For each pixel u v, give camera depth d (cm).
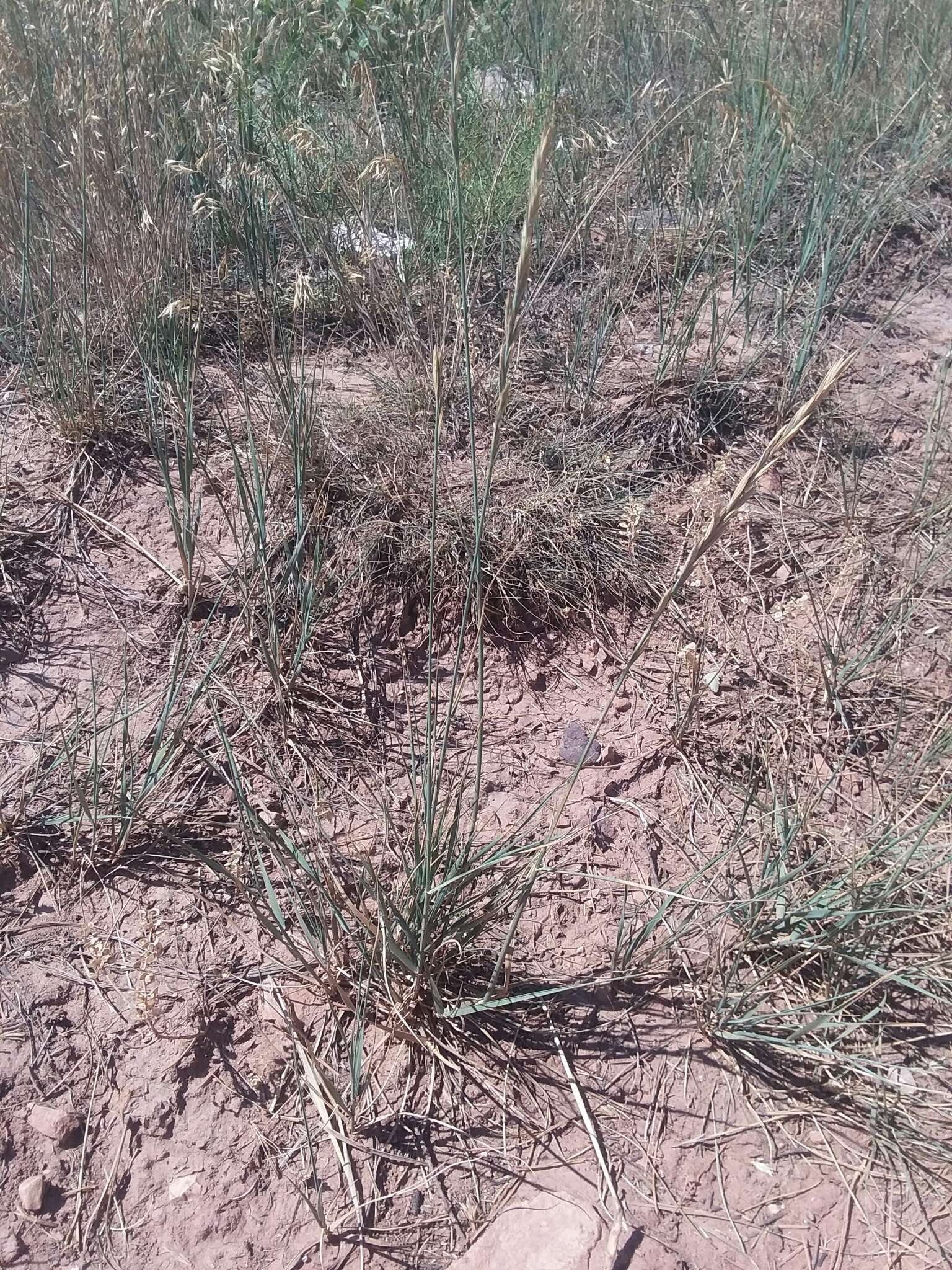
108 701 247
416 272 359
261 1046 193
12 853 215
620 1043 197
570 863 227
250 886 213
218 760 237
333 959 194
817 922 210
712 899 214
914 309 404
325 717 251
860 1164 183
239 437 307
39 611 264
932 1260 171
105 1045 190
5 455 297
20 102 327
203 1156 179
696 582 287
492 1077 191
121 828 217
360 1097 187
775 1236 174
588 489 301
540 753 251
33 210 341
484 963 207
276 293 331
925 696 265
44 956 202
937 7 559
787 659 272
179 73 383
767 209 383
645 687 267
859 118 457
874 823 232
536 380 336
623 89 464
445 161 367
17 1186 173
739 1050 196
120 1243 169
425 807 197
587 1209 174
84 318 306
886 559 299
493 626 277
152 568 277
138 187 330
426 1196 176
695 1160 183
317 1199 175
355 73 277
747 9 474
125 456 301
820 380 348
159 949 193
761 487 316
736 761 251
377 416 310
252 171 329
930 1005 204
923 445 338
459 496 288
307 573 274
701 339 361
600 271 373
